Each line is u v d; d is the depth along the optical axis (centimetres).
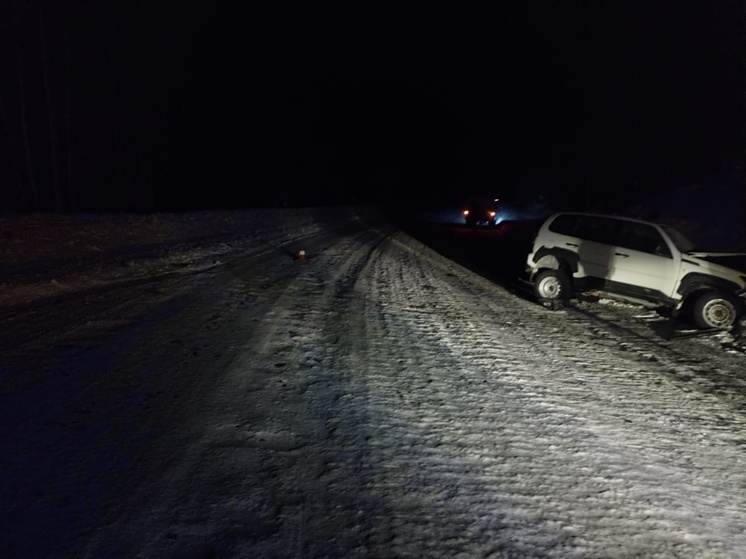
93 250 1368
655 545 394
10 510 374
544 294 1224
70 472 423
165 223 1948
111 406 539
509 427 572
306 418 551
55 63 3084
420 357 779
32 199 3094
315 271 1415
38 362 635
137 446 468
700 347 969
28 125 3158
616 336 1005
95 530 360
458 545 376
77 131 3556
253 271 1330
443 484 451
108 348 698
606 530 407
